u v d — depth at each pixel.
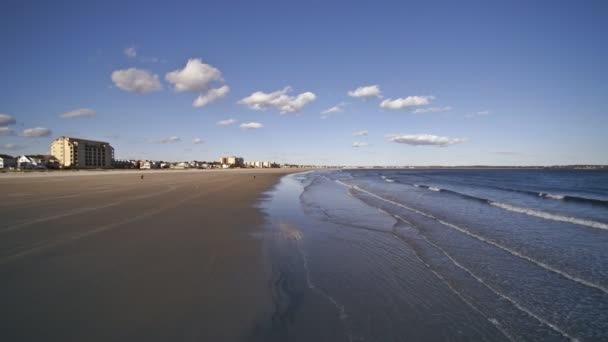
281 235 8.17
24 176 43.94
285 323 3.62
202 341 3.14
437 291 4.85
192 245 6.80
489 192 24.45
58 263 5.40
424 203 16.72
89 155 117.88
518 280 5.41
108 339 3.12
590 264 6.36
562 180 44.62
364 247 7.40
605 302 4.57
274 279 4.97
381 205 15.67
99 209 11.45
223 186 25.45
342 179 50.69
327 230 9.20
